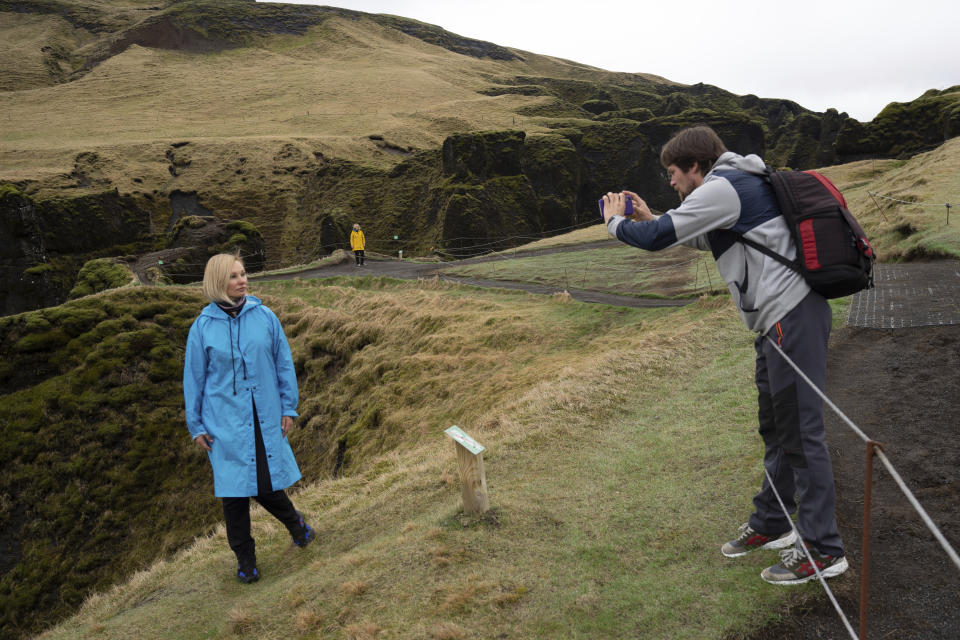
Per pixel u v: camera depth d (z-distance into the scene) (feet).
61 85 443.32
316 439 61.11
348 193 261.44
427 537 14.16
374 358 64.39
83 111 383.24
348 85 451.53
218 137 321.73
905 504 11.07
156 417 67.92
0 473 62.18
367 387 60.70
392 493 20.03
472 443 14.57
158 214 253.44
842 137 181.16
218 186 271.69
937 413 14.67
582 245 98.73
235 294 14.60
